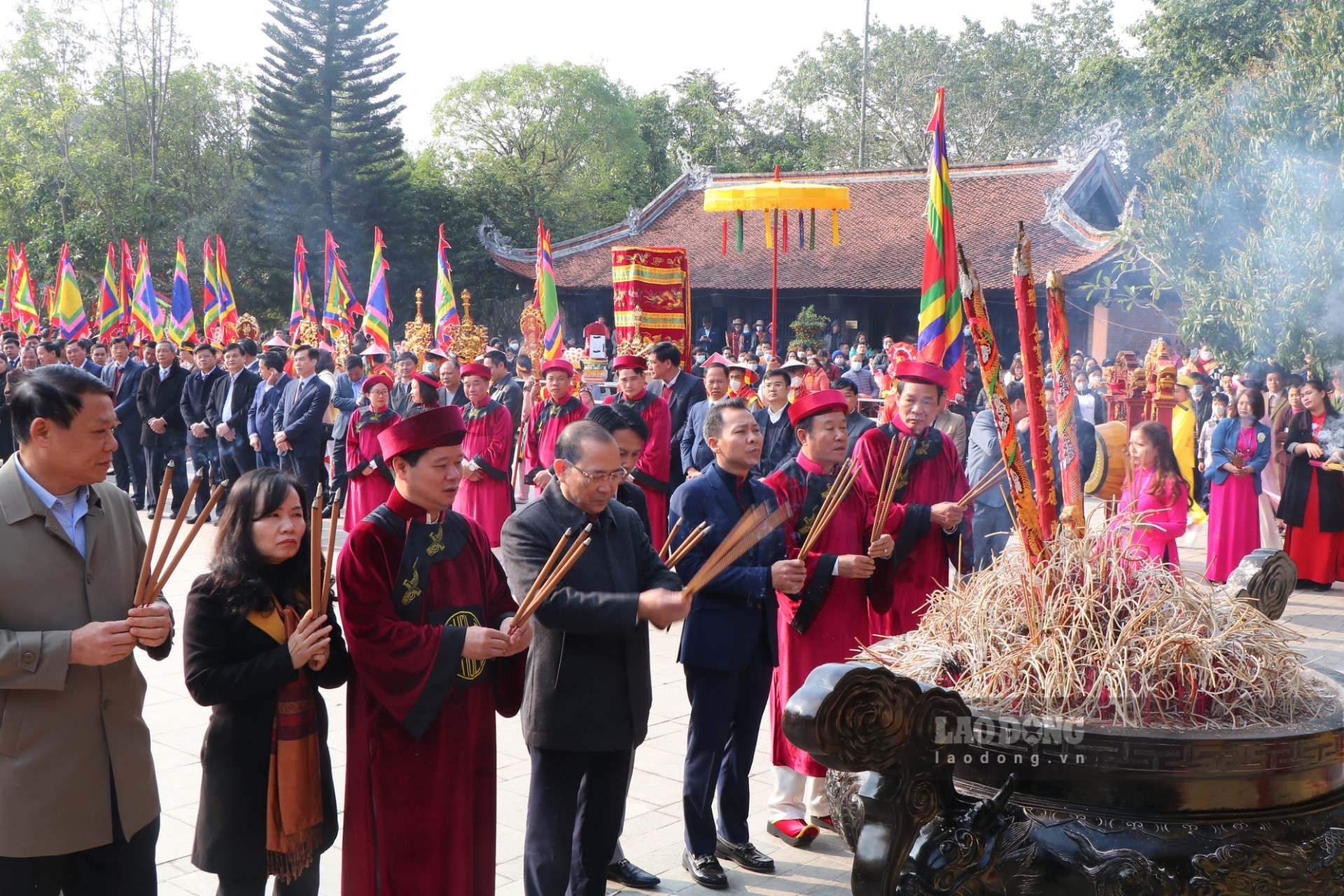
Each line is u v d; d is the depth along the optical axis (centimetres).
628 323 1366
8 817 265
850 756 217
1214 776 231
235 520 310
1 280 4441
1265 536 946
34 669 260
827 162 5400
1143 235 1281
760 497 417
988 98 5022
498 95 4831
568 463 341
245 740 308
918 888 227
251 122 3719
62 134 4453
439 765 309
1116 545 281
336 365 1533
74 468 273
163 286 4325
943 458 495
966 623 281
